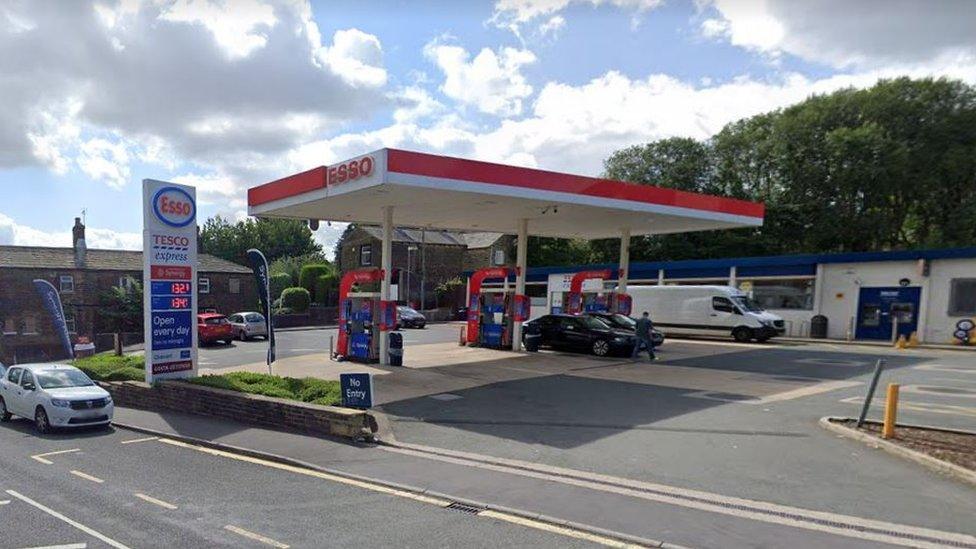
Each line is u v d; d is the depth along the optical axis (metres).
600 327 19.73
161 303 14.15
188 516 6.25
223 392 11.82
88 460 9.07
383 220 17.88
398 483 7.14
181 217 14.58
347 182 14.44
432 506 6.34
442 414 10.67
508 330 21.89
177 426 11.32
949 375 14.72
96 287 38.59
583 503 6.22
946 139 33.16
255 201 19.42
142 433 11.29
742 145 42.53
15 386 13.12
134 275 40.25
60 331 25.44
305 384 12.31
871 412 10.28
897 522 5.54
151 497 6.96
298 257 73.25
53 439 11.02
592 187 16.95
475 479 7.16
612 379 14.38
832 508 5.91
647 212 18.83
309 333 34.84
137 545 5.50
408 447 8.74
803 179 37.81
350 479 7.46
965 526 5.43
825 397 11.79
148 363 13.98
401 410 11.03
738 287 30.23
